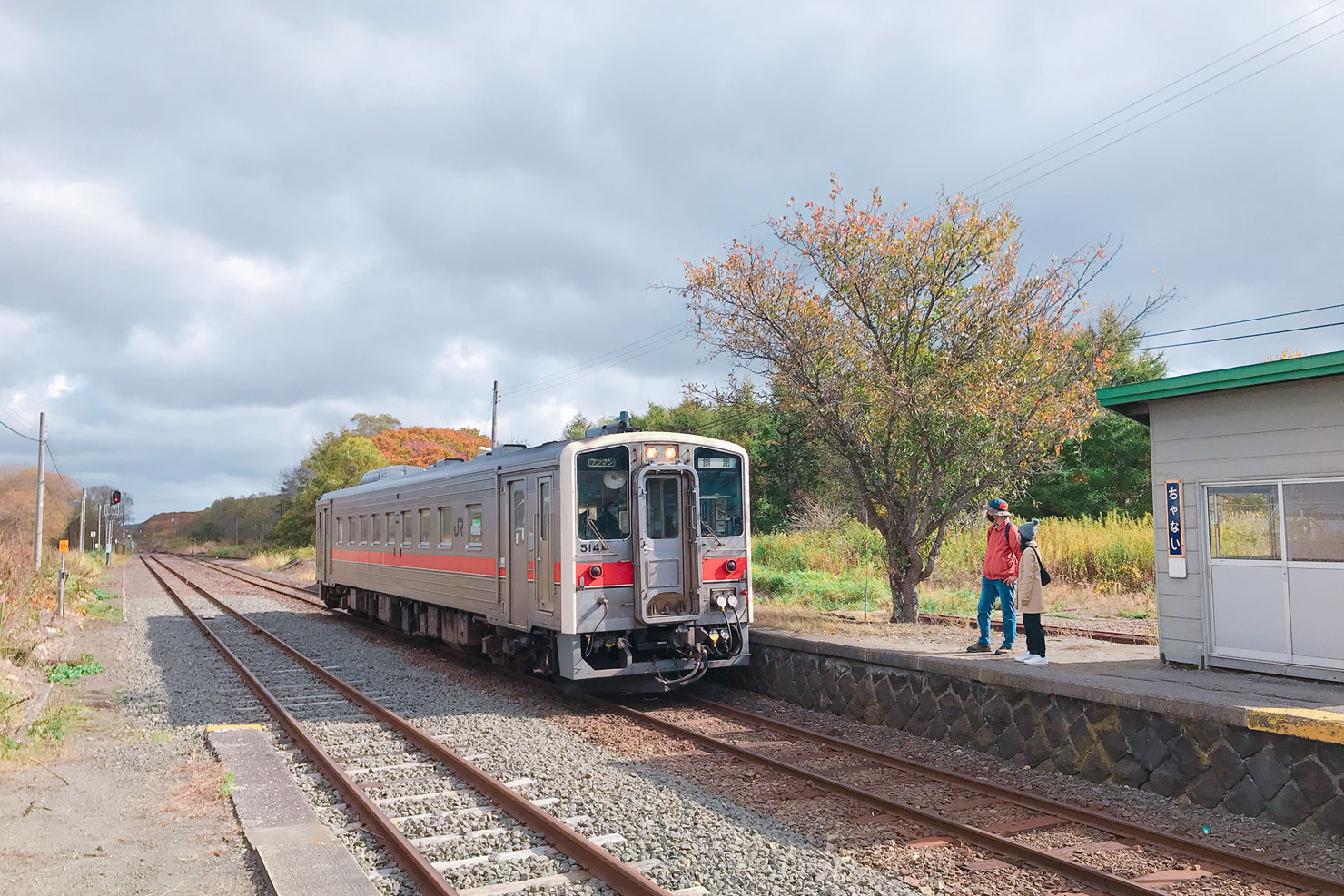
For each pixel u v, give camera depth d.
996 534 9.28
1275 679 7.44
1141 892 4.84
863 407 12.59
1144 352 25.09
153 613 22.42
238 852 5.54
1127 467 26.88
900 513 12.82
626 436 10.41
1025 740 7.79
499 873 5.23
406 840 5.62
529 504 10.95
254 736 8.63
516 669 12.32
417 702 10.63
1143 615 13.96
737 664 10.80
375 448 53.12
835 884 5.05
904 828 6.03
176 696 11.09
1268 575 7.66
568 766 7.61
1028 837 5.87
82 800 6.68
